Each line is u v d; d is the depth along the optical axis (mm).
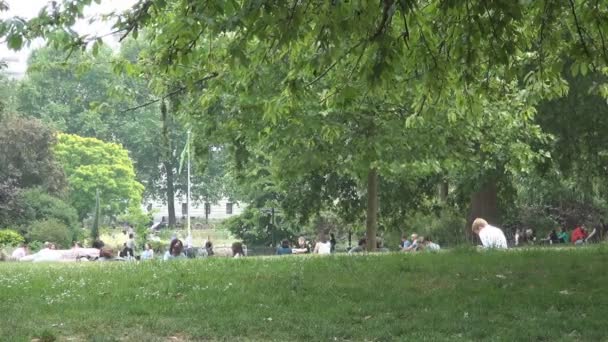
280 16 7449
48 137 51625
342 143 17984
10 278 12391
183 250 30344
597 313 8164
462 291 9742
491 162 22328
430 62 10297
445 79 10617
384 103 17391
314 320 8234
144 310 8945
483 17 9508
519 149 21141
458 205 30906
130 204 67688
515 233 39469
